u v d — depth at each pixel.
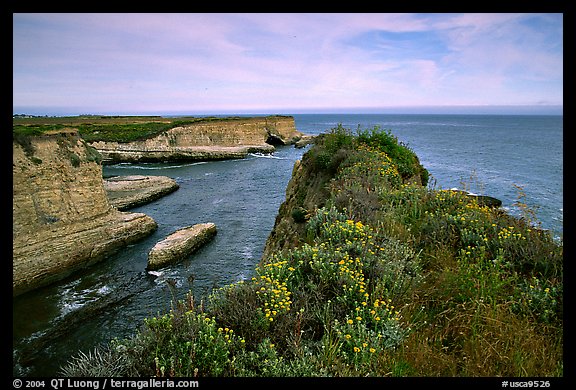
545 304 4.86
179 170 51.62
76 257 20.08
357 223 7.34
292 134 100.69
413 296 5.34
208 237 23.03
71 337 13.48
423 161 50.75
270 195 35.50
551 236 6.53
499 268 5.77
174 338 4.56
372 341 4.45
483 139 98.31
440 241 6.99
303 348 4.44
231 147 70.69
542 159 53.09
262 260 12.52
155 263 19.25
